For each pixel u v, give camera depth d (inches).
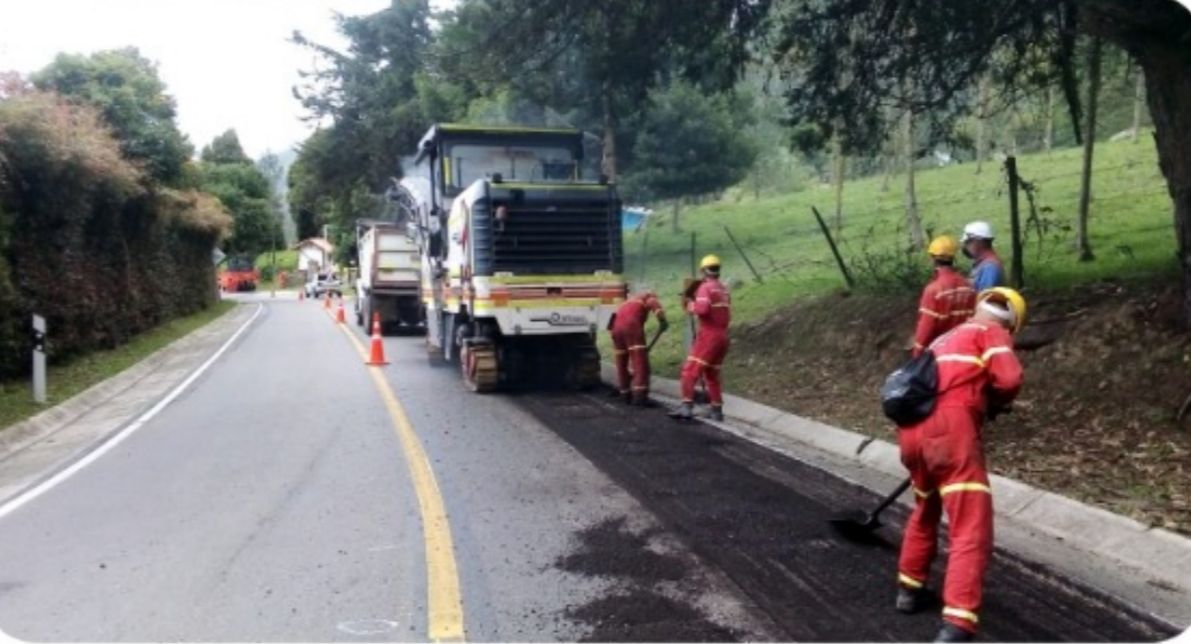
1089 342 354.9
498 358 487.2
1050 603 187.5
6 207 548.4
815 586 198.4
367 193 1604.3
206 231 1256.2
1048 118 655.1
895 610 185.6
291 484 296.5
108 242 748.6
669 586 198.7
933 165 1428.4
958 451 175.2
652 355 579.8
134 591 205.3
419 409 435.2
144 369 652.1
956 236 719.7
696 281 415.2
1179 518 228.2
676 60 514.0
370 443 356.8
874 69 469.7
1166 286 369.7
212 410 457.7
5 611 195.8
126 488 301.9
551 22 458.0
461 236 495.8
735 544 226.1
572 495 273.3
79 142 609.3
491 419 404.5
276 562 220.8
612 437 361.1
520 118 869.2
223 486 297.9
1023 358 371.9
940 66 457.7
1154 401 305.7
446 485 287.7
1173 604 187.2
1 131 528.7
